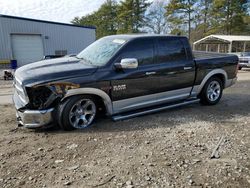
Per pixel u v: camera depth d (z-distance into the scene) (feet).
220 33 135.13
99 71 13.87
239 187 8.78
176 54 17.13
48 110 12.75
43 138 12.71
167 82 16.69
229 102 21.13
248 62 54.08
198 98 19.60
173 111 17.99
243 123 15.51
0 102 21.42
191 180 9.13
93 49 16.71
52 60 15.93
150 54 15.79
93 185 8.75
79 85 13.15
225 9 124.36
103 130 13.89
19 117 13.26
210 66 18.88
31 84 12.35
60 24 74.74
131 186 8.70
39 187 8.59
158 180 9.10
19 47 67.56
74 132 13.55
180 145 12.09
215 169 9.91
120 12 150.71
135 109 16.03
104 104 14.49
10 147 11.64
